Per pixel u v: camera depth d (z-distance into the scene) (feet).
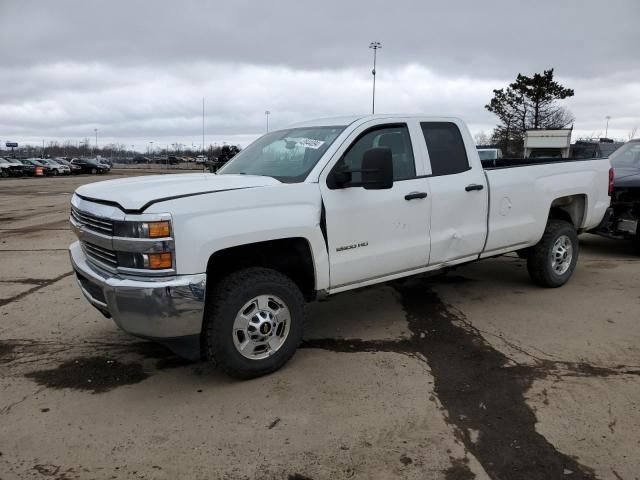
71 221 13.79
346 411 11.12
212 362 12.09
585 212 20.30
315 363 13.52
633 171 26.61
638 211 25.14
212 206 11.32
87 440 10.15
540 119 150.00
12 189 88.84
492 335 15.30
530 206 18.04
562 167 19.31
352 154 13.92
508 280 21.29
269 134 16.84
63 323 16.63
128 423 10.76
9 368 13.39
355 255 13.75
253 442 10.04
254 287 12.03
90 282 12.46
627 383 12.19
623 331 15.44
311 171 13.17
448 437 10.11
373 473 9.08
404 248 14.73
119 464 9.41
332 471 9.15
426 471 9.11
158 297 10.76
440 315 17.16
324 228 13.06
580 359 13.55
